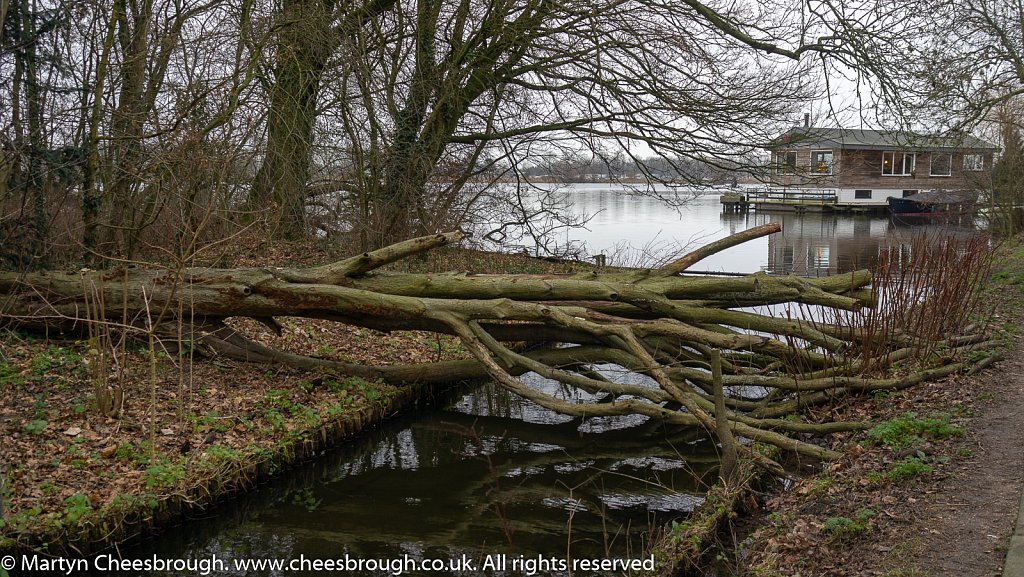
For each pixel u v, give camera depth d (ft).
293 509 22.76
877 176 142.82
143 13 34.78
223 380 27.76
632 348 24.82
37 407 22.15
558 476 25.52
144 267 30.81
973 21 55.52
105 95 33.55
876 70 43.93
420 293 28.53
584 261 64.08
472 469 26.11
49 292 27.04
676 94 46.78
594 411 25.73
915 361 27.63
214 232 39.34
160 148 33.37
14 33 28.58
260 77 40.24
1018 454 18.54
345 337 35.65
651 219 132.36
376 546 20.35
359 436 27.53
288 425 25.35
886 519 16.26
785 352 27.96
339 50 42.57
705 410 25.18
